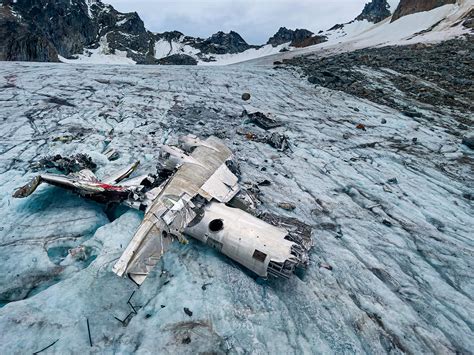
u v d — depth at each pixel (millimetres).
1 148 17781
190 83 35469
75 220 11859
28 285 9469
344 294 9836
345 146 22141
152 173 15695
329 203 15086
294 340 8172
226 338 7941
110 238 10898
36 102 25500
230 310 8664
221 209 11188
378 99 32438
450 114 28266
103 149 18578
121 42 153375
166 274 9789
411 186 17250
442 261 11703
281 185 16281
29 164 16156
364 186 17016
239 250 9836
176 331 7953
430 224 14031
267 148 20859
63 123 21922
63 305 8461
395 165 19688
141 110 25625
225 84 36344
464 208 15398
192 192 11242
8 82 30125
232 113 27062
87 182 12539
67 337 7668
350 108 30297
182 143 16406
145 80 34969
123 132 21156
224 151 15602
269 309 8898
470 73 37281
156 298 8914
